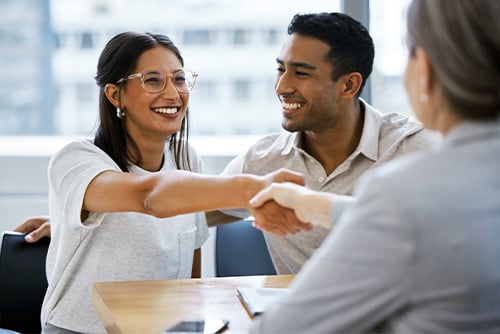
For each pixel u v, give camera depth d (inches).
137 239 83.7
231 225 96.4
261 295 66.9
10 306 90.8
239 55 135.0
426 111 42.8
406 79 43.8
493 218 38.1
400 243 37.4
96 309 71.2
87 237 81.1
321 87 84.7
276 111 137.2
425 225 37.2
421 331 38.5
